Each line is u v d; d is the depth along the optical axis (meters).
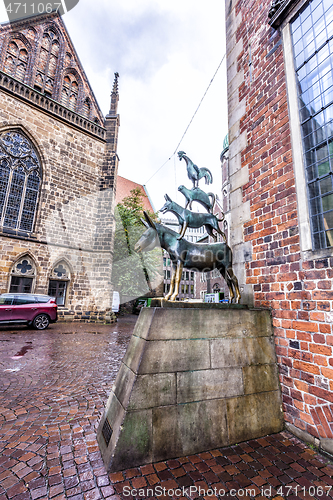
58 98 15.06
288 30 3.13
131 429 2.03
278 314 2.85
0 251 11.42
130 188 31.98
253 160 3.54
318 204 2.57
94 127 15.68
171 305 2.42
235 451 2.26
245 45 4.00
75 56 16.31
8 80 12.55
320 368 2.34
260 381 2.65
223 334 2.57
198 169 2.80
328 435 2.20
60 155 13.96
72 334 9.18
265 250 3.16
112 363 5.48
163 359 2.24
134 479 1.88
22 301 9.61
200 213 2.70
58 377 4.46
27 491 1.76
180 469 2.00
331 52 2.58
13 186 12.40
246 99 3.82
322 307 2.38
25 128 12.78
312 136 2.72
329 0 2.65
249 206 3.52
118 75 17.61
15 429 2.63
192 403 2.28
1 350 6.26
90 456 2.14
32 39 14.64
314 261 2.50
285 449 2.29
